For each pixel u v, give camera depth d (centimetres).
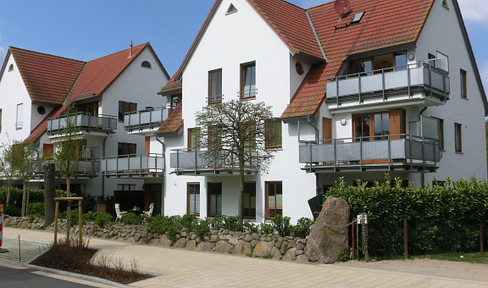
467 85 2356
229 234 1465
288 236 1409
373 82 1802
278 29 2105
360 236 1315
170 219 1691
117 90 3347
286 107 2042
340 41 2180
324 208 1291
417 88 1708
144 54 3562
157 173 2589
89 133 3092
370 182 1848
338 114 1975
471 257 1347
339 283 985
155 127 2733
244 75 2252
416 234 1377
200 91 2428
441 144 2080
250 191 2169
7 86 3731
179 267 1187
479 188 1533
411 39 1838
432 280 1002
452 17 2252
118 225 1811
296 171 1995
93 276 1074
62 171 2508
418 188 1406
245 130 1638
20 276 1100
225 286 972
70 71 3878
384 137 1841
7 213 2562
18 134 3559
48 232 2025
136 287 972
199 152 2212
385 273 1088
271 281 1016
